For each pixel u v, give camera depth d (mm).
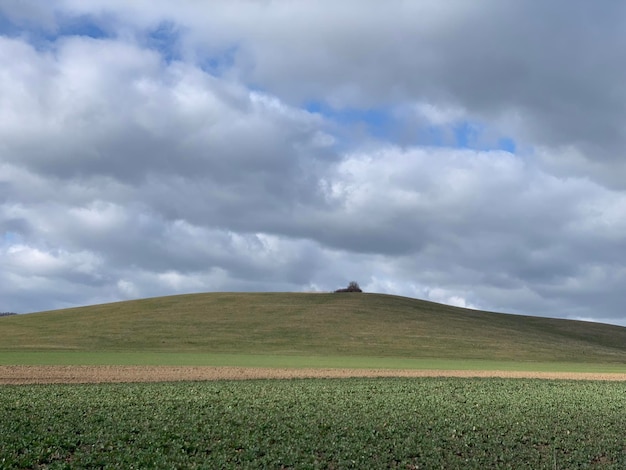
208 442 23422
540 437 26031
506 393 42000
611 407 35844
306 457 21609
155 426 26047
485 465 21547
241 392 38844
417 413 31562
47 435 23547
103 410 30000
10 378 45031
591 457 22906
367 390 41594
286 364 64500
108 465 19859
